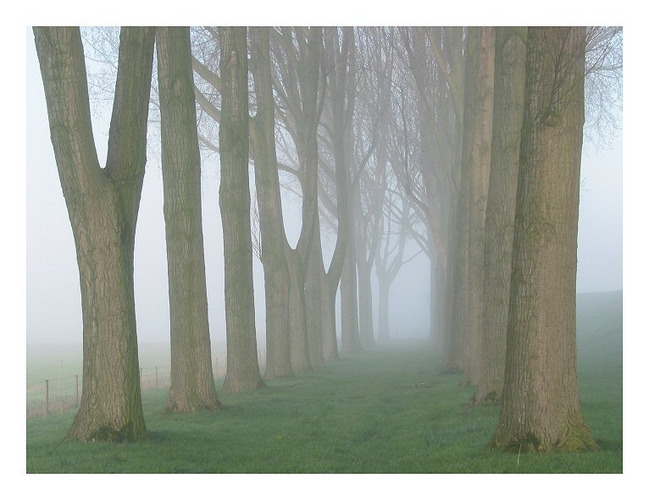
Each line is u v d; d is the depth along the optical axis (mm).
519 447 12352
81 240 15117
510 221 19453
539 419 12359
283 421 19531
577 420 12406
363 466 13242
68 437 15109
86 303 15195
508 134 19734
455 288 31578
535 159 12602
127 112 15445
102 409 15109
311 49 35875
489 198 20031
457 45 36219
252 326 27547
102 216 15062
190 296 21172
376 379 31172
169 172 21141
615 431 13250
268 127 32844
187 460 13938
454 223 41250
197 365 21266
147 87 15805
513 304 12789
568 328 12500
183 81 21172
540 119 12578
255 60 32750
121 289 15242
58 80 14641
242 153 27203
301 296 35812
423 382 28062
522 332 12602
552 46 12523
